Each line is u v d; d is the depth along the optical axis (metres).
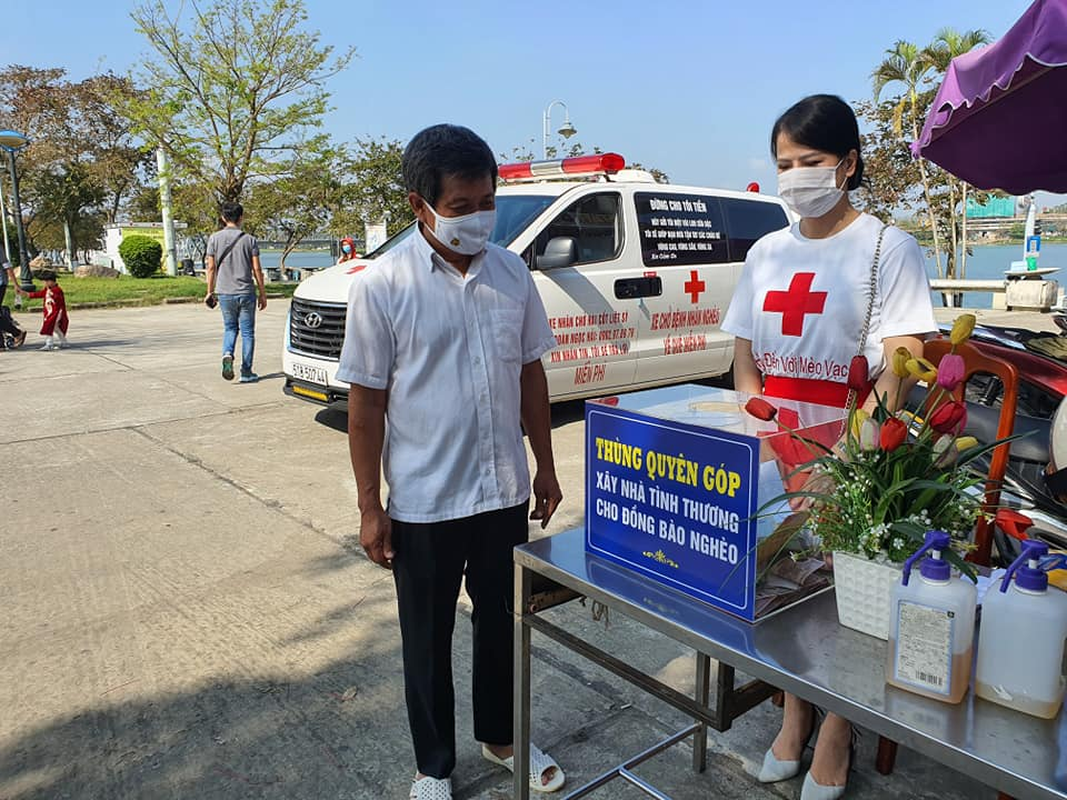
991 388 3.71
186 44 19.14
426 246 2.01
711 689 2.78
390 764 2.40
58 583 3.57
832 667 1.38
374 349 1.99
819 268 2.12
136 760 2.41
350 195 22.47
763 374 2.31
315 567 3.74
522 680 2.04
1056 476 2.56
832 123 1.96
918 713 1.24
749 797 2.27
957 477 1.50
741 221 6.75
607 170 6.02
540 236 5.45
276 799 2.26
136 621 3.24
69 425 6.29
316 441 5.80
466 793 2.29
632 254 5.96
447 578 2.12
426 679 2.16
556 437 5.91
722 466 1.55
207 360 9.29
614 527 1.82
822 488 1.58
